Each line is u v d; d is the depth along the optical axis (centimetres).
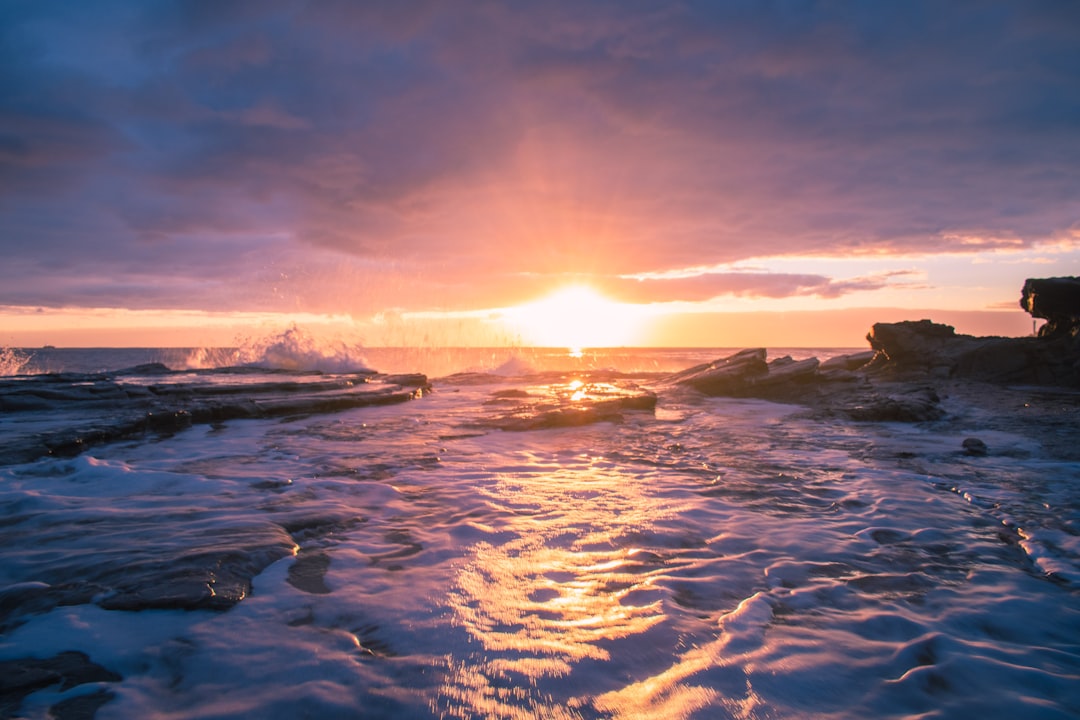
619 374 1950
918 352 1519
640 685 209
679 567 326
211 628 248
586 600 282
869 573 320
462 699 198
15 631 242
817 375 1463
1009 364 1338
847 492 500
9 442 630
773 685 210
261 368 1756
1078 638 250
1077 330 1292
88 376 1324
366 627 251
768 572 320
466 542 367
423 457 650
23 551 331
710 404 1239
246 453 664
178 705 194
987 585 304
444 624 254
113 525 384
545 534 383
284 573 313
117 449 680
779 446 735
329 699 197
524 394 1312
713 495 490
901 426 895
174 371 1638
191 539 353
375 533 384
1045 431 794
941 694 205
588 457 664
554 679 212
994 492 492
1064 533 383
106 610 260
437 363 3450
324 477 546
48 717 186
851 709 197
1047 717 192
